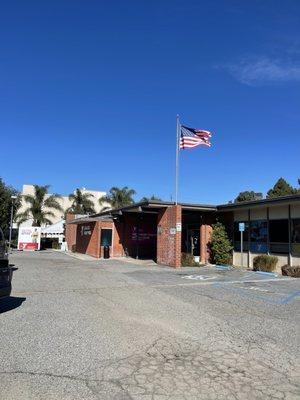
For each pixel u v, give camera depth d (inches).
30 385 213.3
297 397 205.3
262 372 240.8
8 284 392.2
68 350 274.5
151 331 328.5
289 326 350.9
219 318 378.9
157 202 965.8
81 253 1603.1
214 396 204.8
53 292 523.5
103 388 211.6
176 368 244.8
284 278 732.7
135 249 1285.7
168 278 699.4
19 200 2240.4
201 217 1056.8
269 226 900.6
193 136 988.6
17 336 306.8
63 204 2989.7
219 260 1003.9
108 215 1332.4
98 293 518.0
